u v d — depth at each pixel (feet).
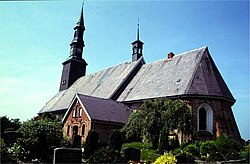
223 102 103.04
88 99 113.29
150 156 72.95
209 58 113.91
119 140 84.02
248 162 63.62
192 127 89.56
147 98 111.45
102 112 108.58
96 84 151.43
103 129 104.58
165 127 82.94
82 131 106.11
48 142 67.97
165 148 79.20
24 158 62.80
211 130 97.71
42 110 170.30
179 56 123.44
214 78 106.63
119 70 148.87
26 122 70.49
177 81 108.27
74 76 178.60
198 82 102.27
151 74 127.85
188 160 66.90
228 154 70.95
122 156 62.75
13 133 68.49
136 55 146.61
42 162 63.77
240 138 106.52
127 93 126.41
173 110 86.99
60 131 73.61
